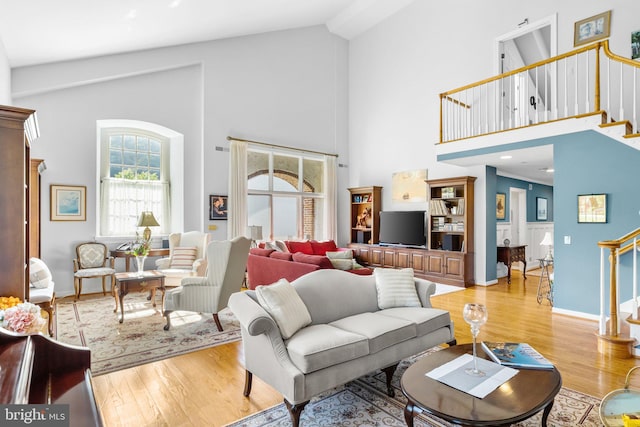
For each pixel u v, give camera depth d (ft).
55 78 17.47
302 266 15.23
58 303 16.47
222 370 9.53
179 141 21.65
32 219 15.42
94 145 18.89
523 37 23.67
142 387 8.56
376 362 7.88
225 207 22.53
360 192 27.53
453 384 5.81
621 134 13.12
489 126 20.67
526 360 6.64
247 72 23.86
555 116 16.26
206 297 12.75
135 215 20.83
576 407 7.68
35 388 4.75
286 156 26.18
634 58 15.61
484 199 21.24
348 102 29.86
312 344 7.06
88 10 13.60
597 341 11.44
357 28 28.12
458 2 22.34
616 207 13.84
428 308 10.16
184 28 18.95
